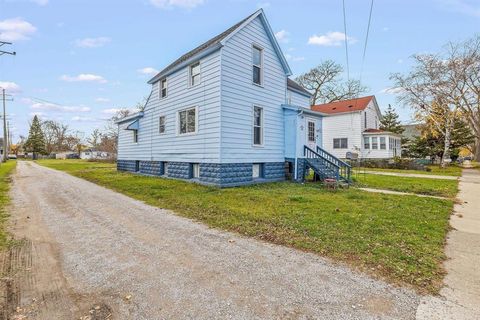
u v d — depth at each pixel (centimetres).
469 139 3092
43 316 251
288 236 470
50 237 482
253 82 1188
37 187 1134
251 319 244
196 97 1174
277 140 1301
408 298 278
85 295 288
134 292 293
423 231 496
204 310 258
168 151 1374
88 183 1247
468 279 320
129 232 508
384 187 1111
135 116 1683
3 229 529
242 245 436
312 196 849
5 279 325
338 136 2850
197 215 626
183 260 378
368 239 447
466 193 995
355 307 262
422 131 2933
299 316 248
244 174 1136
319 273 335
